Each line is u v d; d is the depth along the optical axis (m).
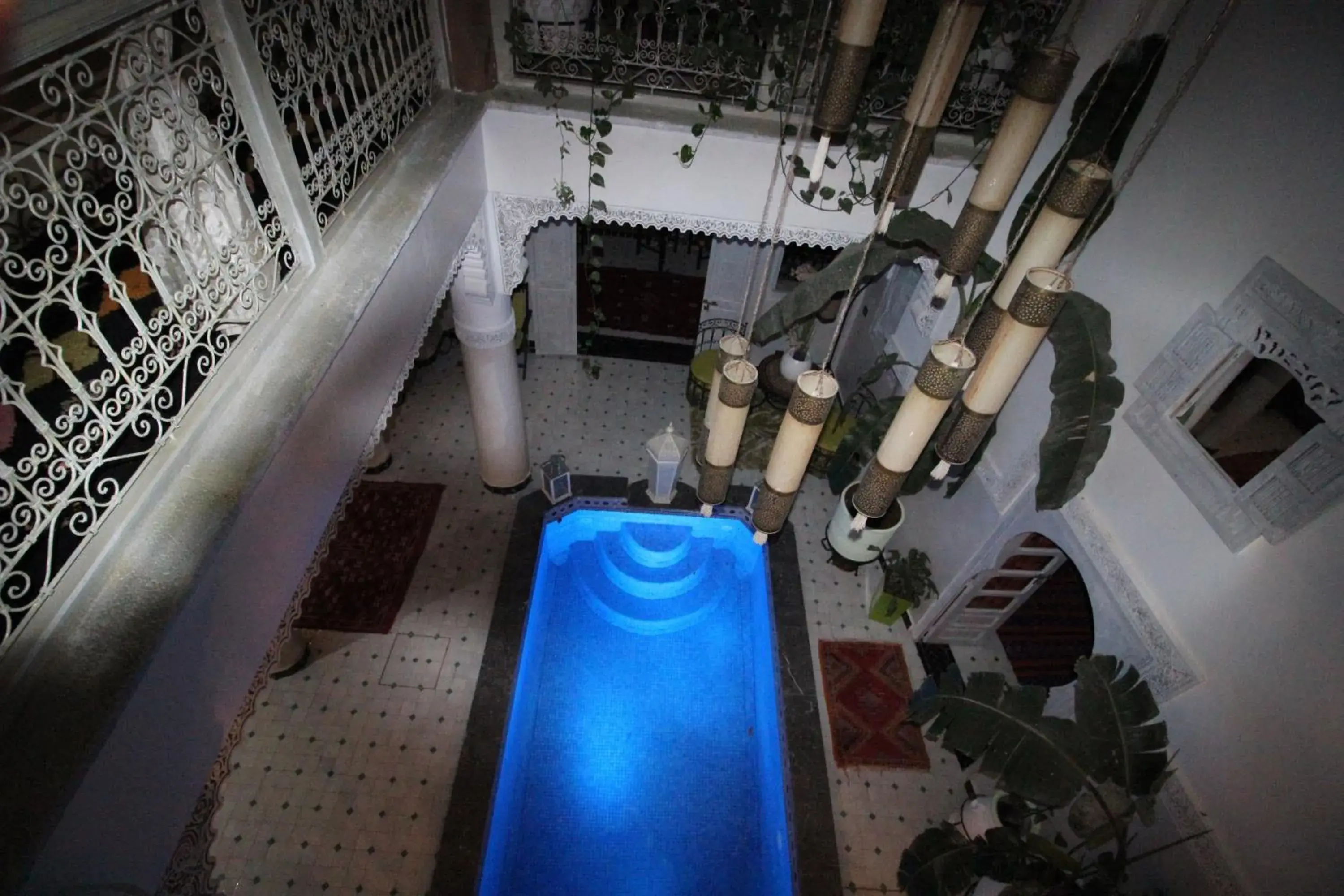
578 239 9.20
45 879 1.49
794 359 7.78
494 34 4.16
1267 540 3.16
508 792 5.65
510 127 4.45
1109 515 4.20
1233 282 3.27
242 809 5.17
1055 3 4.04
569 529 7.46
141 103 1.76
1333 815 2.86
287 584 2.49
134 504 1.88
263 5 2.43
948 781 5.84
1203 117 3.41
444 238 3.93
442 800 5.33
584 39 4.16
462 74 4.20
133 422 1.84
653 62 4.21
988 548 5.53
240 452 2.09
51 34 1.41
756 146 4.48
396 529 7.04
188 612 1.90
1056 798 3.49
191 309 2.05
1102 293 4.16
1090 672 3.77
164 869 1.99
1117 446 4.13
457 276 5.23
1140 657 3.94
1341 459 2.81
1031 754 3.54
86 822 1.62
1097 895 3.39
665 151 4.54
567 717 6.21
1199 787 3.55
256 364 2.34
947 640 6.75
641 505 7.41
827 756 5.91
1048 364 4.64
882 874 5.31
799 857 5.34
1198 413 3.58
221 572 2.04
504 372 6.23
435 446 7.88
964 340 2.20
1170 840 3.73
